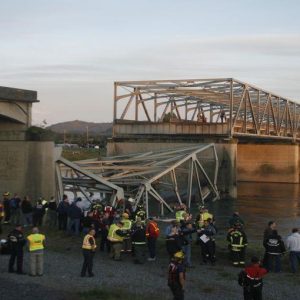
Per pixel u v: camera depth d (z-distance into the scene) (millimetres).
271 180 101250
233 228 24172
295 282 20875
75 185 46062
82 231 31391
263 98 96188
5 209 35062
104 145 182875
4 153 41094
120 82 82625
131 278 21125
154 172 52531
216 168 64562
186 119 101438
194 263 24078
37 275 21078
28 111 40344
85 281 20469
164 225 40938
